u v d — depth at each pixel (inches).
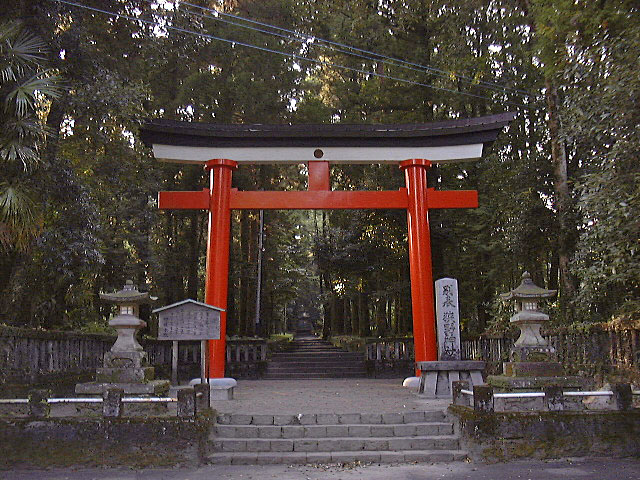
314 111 831.7
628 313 388.2
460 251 802.8
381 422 343.3
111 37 566.6
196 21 719.1
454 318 474.3
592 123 391.9
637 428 298.4
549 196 616.4
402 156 576.4
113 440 287.0
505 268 701.9
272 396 474.6
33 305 542.6
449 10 692.7
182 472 276.4
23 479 264.2
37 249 487.8
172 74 806.5
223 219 556.1
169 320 396.8
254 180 896.3
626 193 354.0
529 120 732.0
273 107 826.8
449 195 566.3
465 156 575.5
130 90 475.2
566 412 301.0
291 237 1290.6
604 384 368.2
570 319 514.9
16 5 426.6
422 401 424.5
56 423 287.9
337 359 831.7
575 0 349.1
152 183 716.7
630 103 341.1
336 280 1041.5
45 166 414.9
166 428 288.7
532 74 684.7
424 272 549.6
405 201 568.7
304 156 573.3
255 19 826.8
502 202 660.7
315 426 327.6
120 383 347.3
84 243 484.1
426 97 752.3
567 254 563.2
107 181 592.7
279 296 1331.2
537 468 276.5
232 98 802.8
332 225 967.0
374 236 844.6
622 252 374.6
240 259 979.3
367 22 744.3
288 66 844.0
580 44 369.7
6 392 346.9
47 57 438.6
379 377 751.1
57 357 433.1
